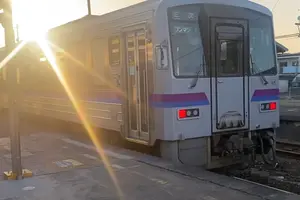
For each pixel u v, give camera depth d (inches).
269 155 349.1
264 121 331.3
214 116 301.0
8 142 397.1
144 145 327.6
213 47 299.9
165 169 264.4
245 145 317.4
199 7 295.0
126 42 324.8
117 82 338.3
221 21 303.4
